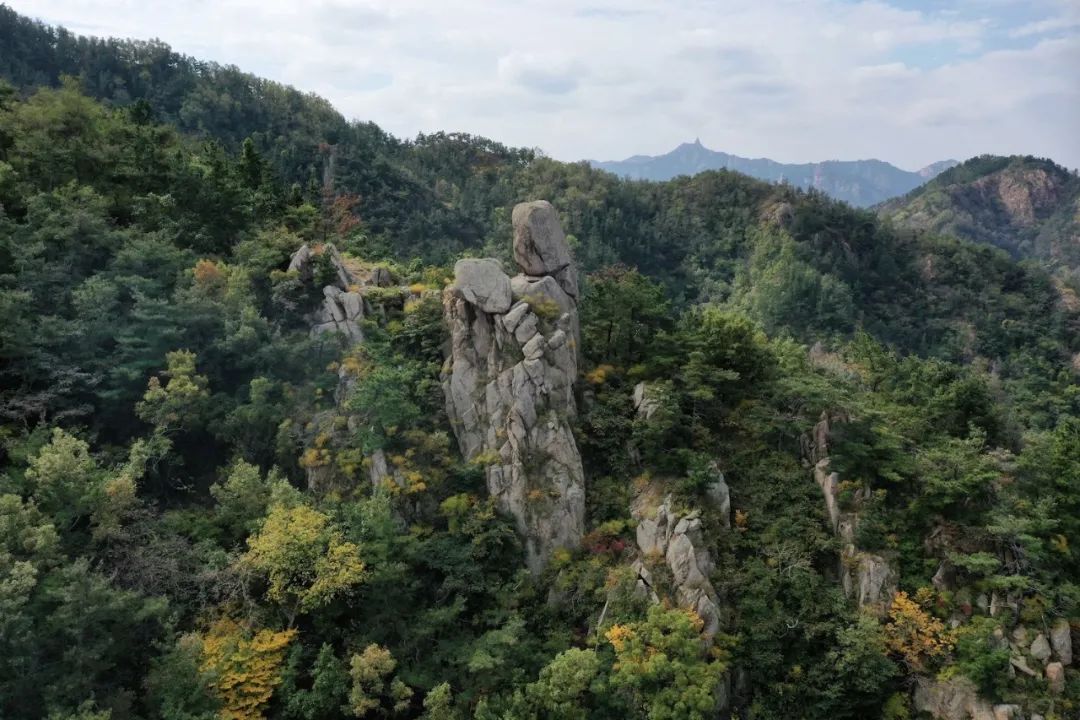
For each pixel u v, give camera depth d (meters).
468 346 45.09
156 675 27.88
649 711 31.86
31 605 26.84
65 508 33.06
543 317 45.44
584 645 36.69
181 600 33.62
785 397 46.03
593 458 44.25
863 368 61.44
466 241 168.38
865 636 34.84
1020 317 164.12
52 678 25.84
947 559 38.19
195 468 42.81
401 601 36.38
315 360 46.97
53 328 39.69
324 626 34.62
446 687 31.55
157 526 36.72
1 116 55.19
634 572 38.12
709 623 36.03
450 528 39.53
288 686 31.62
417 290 52.56
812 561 39.28
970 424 45.00
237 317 46.31
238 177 68.19
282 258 52.53
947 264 181.25
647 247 190.62
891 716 34.22
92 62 184.38
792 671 35.44
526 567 40.03
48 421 39.47
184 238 53.56
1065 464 40.91
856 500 40.75
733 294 166.50
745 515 41.09
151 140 61.16
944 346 152.38
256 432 43.38
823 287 147.12
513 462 41.41
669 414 42.59
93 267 47.16
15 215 48.62
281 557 33.72
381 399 41.09
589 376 46.62
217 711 28.95
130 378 40.50
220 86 196.50
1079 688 33.94
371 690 31.70
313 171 157.00
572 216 191.75
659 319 50.06
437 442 42.06
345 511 37.84
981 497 40.47
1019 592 36.50
